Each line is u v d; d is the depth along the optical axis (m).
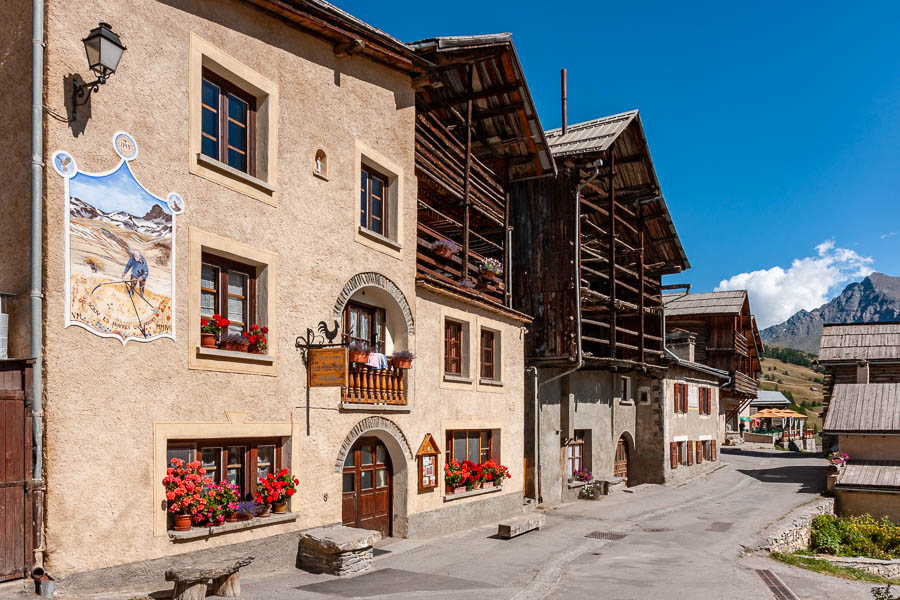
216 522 9.47
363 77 12.94
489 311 17.27
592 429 24.28
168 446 9.05
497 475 16.89
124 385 8.34
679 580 11.85
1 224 7.96
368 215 13.40
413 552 12.88
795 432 59.25
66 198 7.83
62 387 7.67
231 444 10.01
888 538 21.38
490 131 18.84
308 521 11.05
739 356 44.59
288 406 10.74
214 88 10.14
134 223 8.55
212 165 9.62
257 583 9.59
